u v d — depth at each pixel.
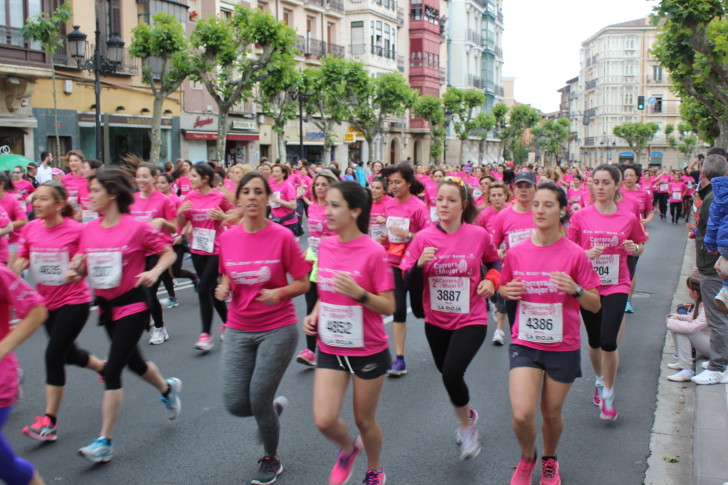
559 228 4.54
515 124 74.75
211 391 6.40
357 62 37.09
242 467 4.78
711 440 5.02
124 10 27.22
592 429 5.55
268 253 4.45
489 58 75.00
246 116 35.97
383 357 4.22
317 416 4.10
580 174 17.77
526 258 4.41
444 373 4.81
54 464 4.82
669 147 94.31
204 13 32.47
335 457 4.95
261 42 25.94
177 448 5.10
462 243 4.90
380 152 51.03
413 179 7.11
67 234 5.21
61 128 25.00
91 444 4.79
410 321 9.59
